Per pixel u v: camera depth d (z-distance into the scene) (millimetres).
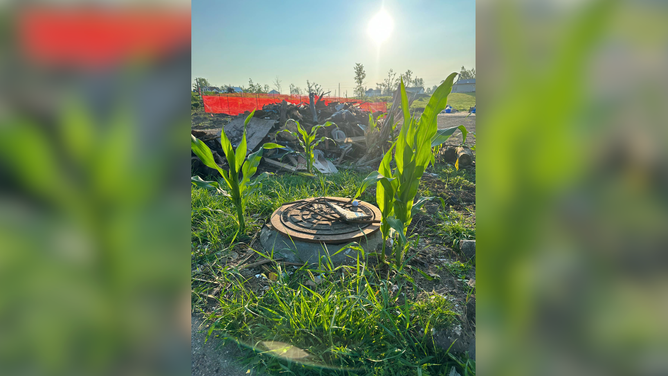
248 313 2156
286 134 7461
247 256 2957
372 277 2520
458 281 2549
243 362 1835
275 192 4488
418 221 3707
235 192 3248
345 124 8617
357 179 5395
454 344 1888
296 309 2143
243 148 3205
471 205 4270
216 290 2467
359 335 1951
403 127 2441
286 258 2857
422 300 2234
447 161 6770
